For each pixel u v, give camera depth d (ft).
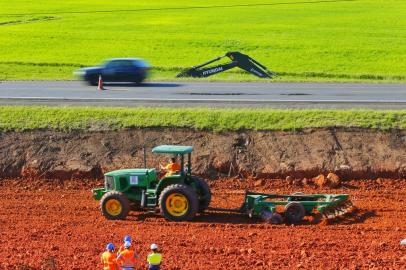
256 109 379.14
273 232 258.16
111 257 200.64
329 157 337.31
